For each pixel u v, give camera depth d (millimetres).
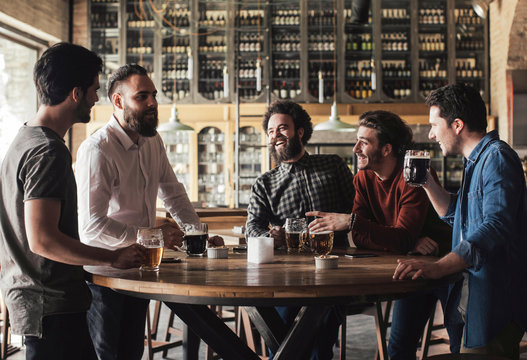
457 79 9078
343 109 9000
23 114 8148
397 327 2520
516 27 7965
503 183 1783
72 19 9141
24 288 1724
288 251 2363
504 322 1818
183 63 9250
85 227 2312
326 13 9133
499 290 1817
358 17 7629
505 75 8281
